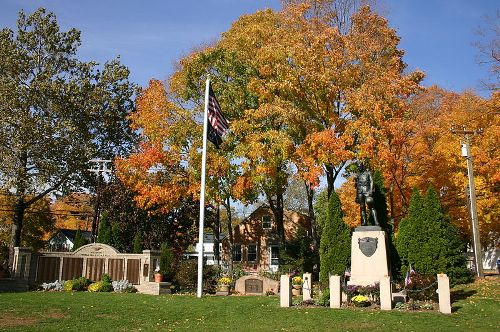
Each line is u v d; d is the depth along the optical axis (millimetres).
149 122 27812
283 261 30484
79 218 64688
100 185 34875
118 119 36688
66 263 23953
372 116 24297
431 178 30484
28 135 31953
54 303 15820
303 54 25062
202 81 28391
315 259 28844
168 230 34812
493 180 29047
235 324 12523
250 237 49281
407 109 26250
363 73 25875
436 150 30594
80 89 33906
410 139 27109
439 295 14180
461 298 17531
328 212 22406
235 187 26516
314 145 23844
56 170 33156
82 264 24250
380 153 23578
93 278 24234
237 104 28484
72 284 22656
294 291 21594
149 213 29516
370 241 17891
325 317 13297
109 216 33625
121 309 15008
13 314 13352
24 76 33531
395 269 21734
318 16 27547
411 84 25484
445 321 12523
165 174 29125
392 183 27641
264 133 25672
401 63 28344
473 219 25781
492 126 29516
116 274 24359
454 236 22703
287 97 26641
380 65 26812
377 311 14266
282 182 28141
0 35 33281
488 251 48625
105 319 13008
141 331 11383
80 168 34812
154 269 24047
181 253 35844
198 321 13078
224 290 23188
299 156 25000
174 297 19266
